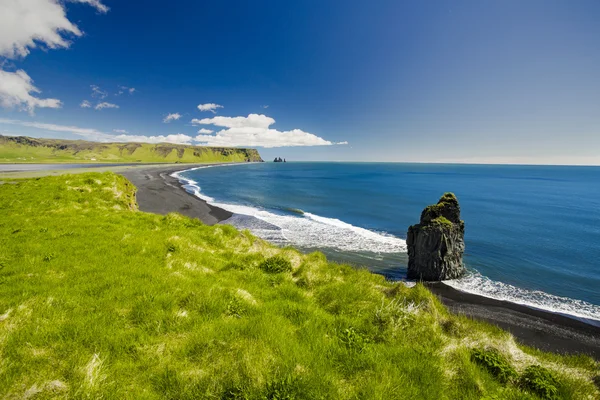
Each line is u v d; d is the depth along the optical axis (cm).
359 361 570
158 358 553
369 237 3897
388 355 606
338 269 1388
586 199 8250
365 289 1044
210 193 8519
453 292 2392
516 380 605
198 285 917
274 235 3878
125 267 1005
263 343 602
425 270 2673
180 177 13975
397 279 2677
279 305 841
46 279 873
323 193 9025
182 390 473
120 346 578
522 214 5791
